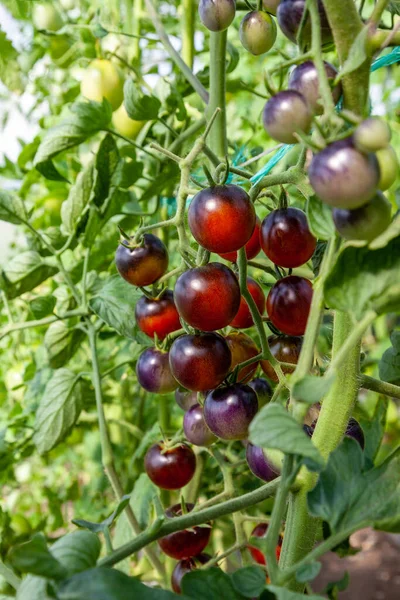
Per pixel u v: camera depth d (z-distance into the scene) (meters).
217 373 0.37
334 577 1.28
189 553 0.49
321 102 0.28
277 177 0.36
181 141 0.63
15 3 0.87
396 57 0.40
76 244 0.63
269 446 0.25
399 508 0.28
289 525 0.36
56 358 0.65
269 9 0.39
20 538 0.65
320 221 0.29
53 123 0.92
